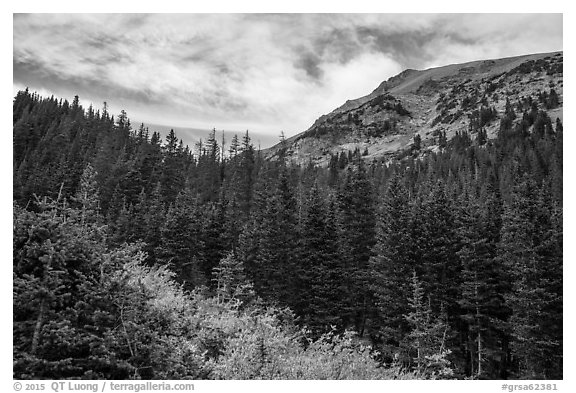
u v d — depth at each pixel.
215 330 14.82
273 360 13.17
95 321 8.51
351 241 45.47
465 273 36.38
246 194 81.94
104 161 88.31
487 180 81.69
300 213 51.06
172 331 10.97
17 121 103.50
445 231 39.03
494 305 35.00
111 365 8.30
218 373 11.32
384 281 37.72
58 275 8.55
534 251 31.39
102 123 137.12
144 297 9.67
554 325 29.53
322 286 37.62
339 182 83.25
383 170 138.75
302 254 41.16
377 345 35.62
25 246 8.41
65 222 9.36
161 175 87.94
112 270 9.70
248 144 112.56
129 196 73.81
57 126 124.25
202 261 45.62
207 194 87.81
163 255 44.38
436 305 36.19
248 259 43.03
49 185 58.28
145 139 125.00
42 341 8.01
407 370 26.64
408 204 45.56
